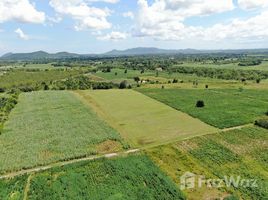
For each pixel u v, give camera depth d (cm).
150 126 6556
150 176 4200
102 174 4297
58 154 5031
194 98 9581
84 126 6588
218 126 6378
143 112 7850
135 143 5525
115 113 7819
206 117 7094
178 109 8031
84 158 4938
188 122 6775
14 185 4034
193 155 4897
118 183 4050
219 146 5212
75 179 4150
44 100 9669
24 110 8275
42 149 5269
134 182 4066
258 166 4466
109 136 5859
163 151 5056
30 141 5684
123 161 4669
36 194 3800
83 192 3822
